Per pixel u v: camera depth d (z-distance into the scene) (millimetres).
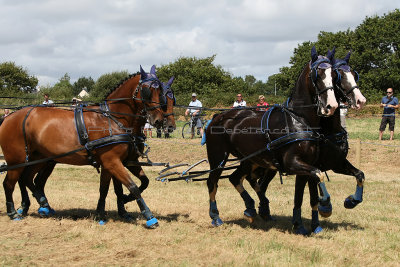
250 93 56656
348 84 5934
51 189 10883
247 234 6480
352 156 15266
